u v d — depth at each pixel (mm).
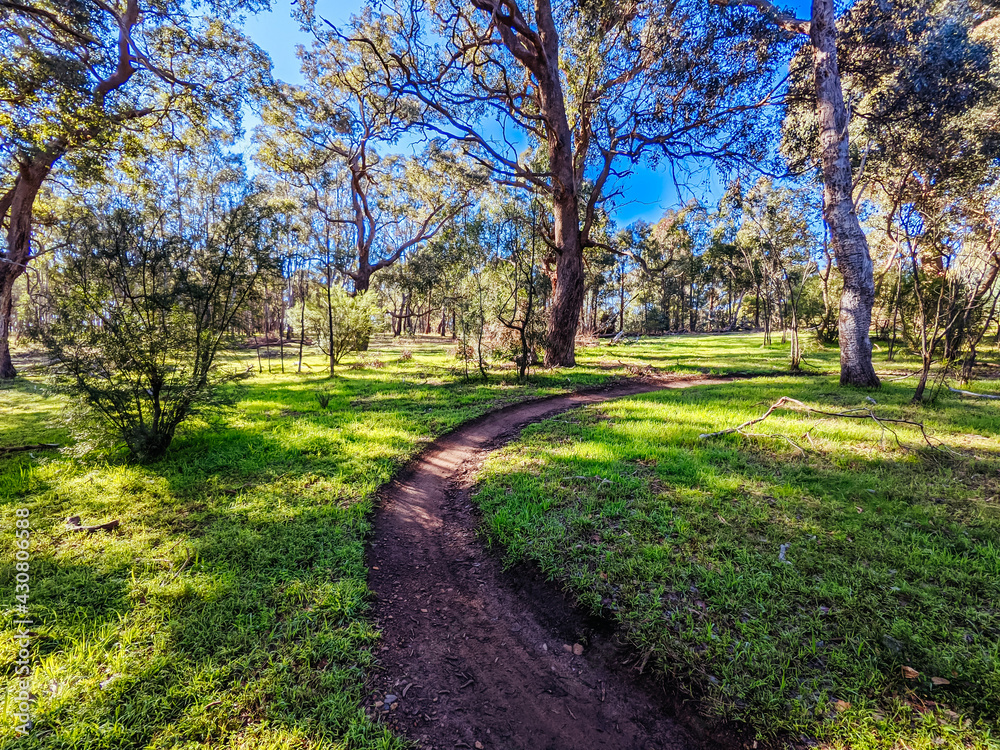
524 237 18953
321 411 10477
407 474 6656
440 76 14812
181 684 2631
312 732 2377
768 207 19438
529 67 16078
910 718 2291
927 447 6137
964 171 12672
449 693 2770
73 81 10836
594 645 3137
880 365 16438
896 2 12070
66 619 3174
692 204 17766
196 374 6906
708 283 53625
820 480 5234
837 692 2469
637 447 6773
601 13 14344
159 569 3824
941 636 2766
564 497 5172
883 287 20953
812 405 9352
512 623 3455
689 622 3037
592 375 16125
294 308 22469
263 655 2889
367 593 3656
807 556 3678
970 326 10961
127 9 13570
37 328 6129
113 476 5957
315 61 21672
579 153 19656
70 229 6754
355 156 28984
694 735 2439
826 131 11398
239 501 5262
